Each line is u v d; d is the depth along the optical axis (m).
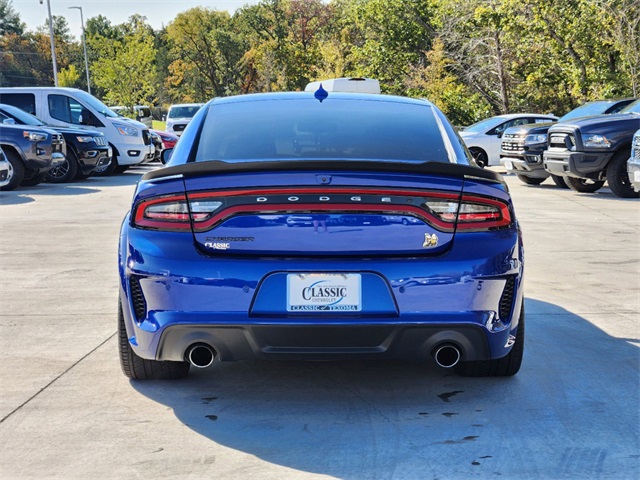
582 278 7.26
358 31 71.75
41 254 8.44
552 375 4.46
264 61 78.50
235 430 3.65
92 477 3.14
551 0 30.38
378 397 4.10
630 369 4.57
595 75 30.09
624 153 14.59
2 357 4.78
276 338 3.61
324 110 4.52
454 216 3.66
